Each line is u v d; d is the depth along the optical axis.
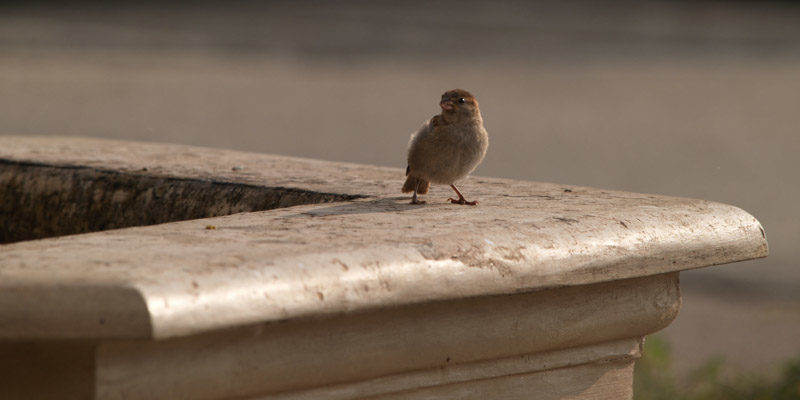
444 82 54.97
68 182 7.14
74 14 77.94
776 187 29.55
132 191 6.86
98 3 87.69
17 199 7.31
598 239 4.59
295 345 3.80
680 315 17.41
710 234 4.98
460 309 4.31
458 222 4.72
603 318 4.84
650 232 4.80
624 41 79.25
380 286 3.82
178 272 3.43
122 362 3.41
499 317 4.45
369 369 4.06
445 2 110.56
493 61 65.75
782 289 19.22
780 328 16.58
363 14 92.25
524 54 70.00
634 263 4.65
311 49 67.31
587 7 110.62
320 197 6.27
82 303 3.22
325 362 3.89
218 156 8.26
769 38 82.88
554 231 4.56
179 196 6.64
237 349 3.64
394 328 4.10
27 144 8.88
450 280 4.04
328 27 80.31
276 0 100.81
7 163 7.54
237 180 6.75
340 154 32.84
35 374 3.51
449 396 4.47
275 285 3.54
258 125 38.50
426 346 4.21
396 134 38.00
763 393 12.10
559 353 4.83
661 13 104.88
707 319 17.09
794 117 45.41
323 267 3.73
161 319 3.20
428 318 4.21
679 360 14.46
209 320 3.32
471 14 97.81
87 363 3.41
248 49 65.56
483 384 4.59
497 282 4.18
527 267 4.29
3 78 47.16
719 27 91.06
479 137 7.01
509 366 4.65
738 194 28.31
